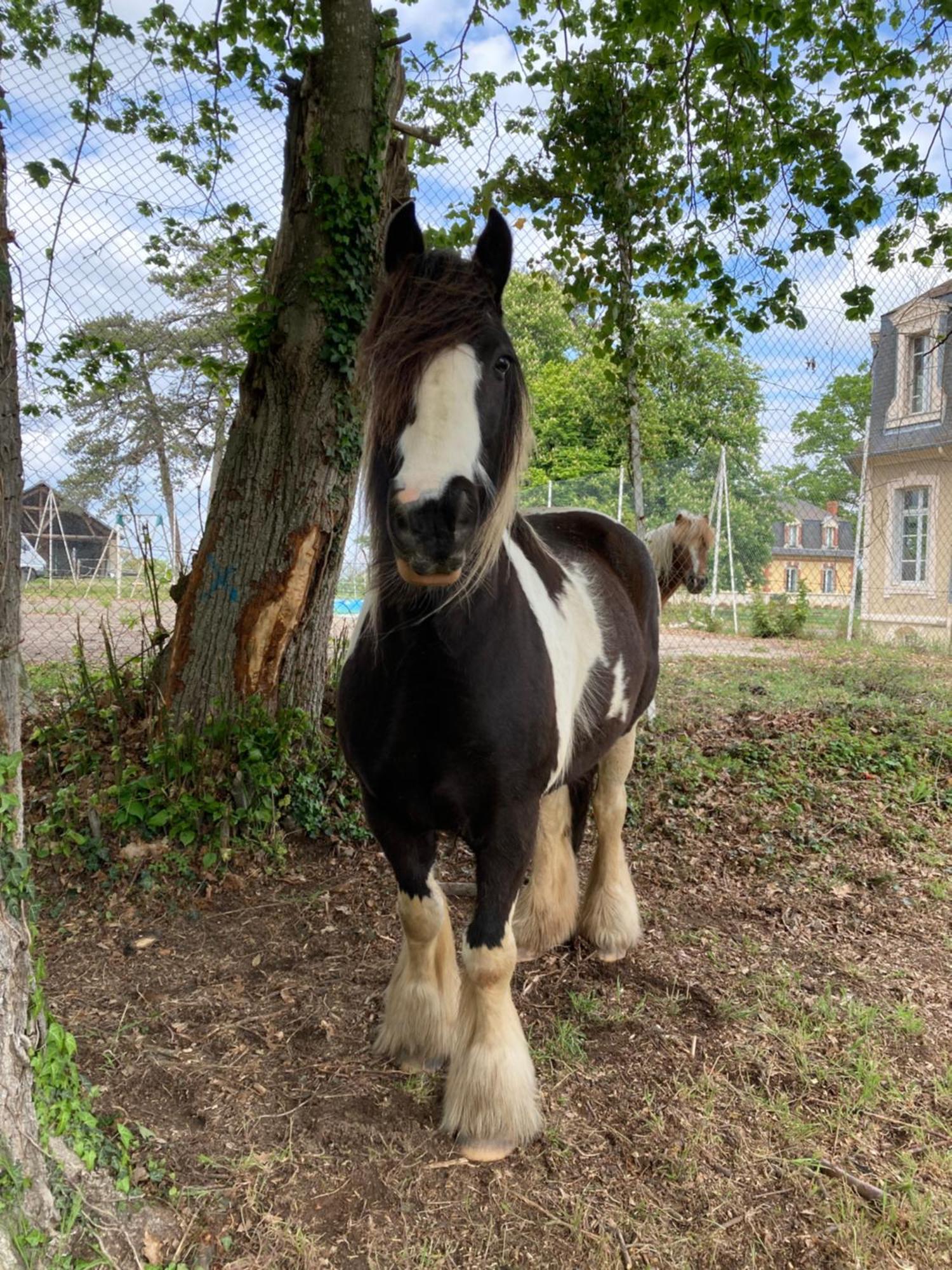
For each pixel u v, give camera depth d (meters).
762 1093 2.11
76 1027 2.26
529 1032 2.34
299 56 3.71
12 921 1.49
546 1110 2.01
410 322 1.55
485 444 1.58
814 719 5.65
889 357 13.66
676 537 4.14
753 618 13.50
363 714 1.83
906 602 13.49
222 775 3.37
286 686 3.66
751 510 20.42
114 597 9.98
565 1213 1.70
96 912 2.95
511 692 1.78
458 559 1.47
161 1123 1.88
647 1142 1.91
